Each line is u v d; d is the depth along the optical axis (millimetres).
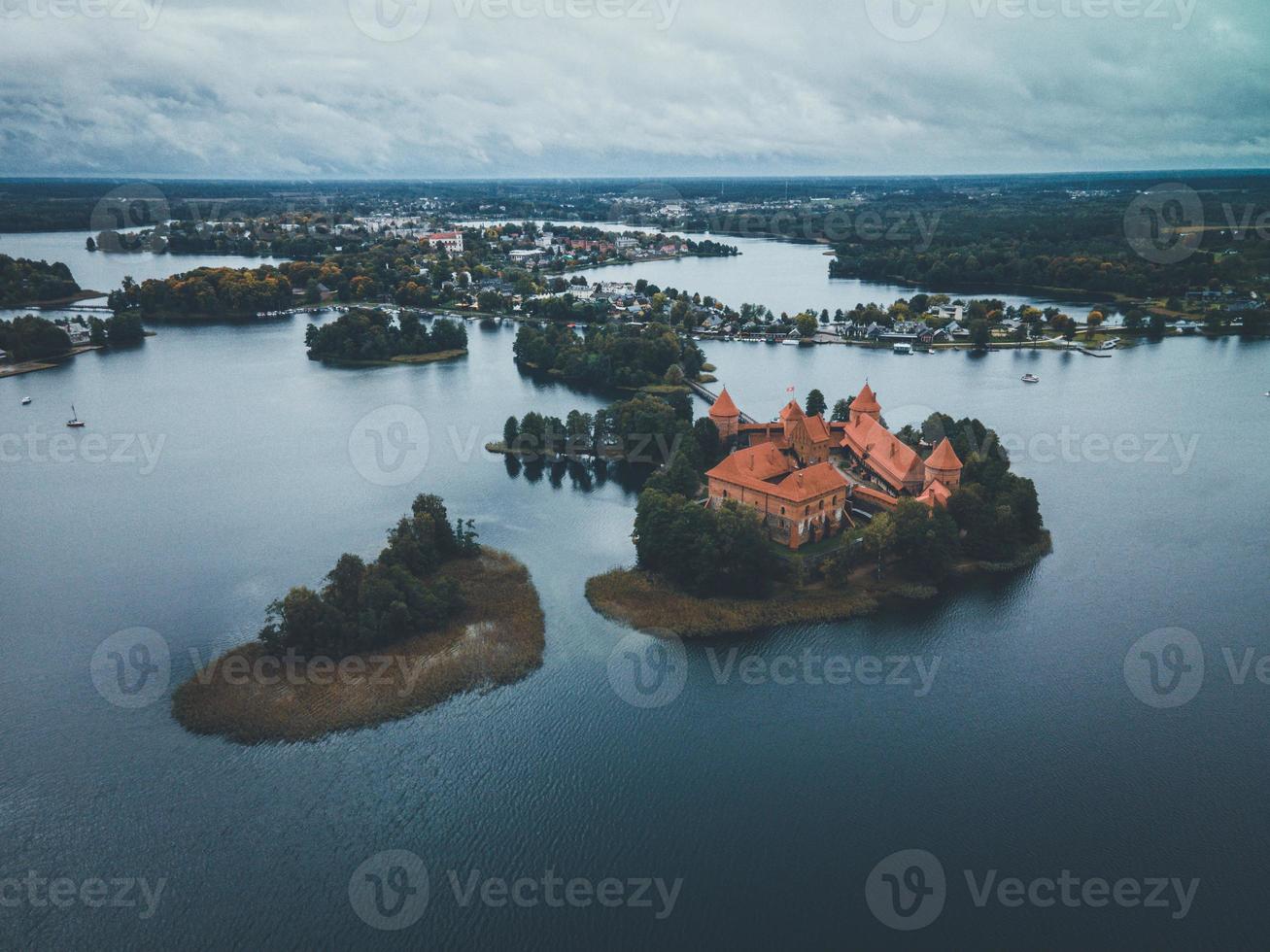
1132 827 121938
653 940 105312
